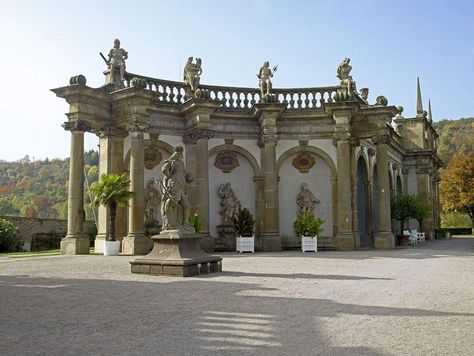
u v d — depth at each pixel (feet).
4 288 38.11
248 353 19.45
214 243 96.17
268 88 100.73
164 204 51.96
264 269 54.29
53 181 413.39
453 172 242.37
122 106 86.22
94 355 19.17
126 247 81.30
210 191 101.60
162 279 44.32
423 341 21.47
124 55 92.12
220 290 36.94
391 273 49.83
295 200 104.12
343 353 19.49
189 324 24.80
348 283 41.34
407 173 170.91
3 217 116.26
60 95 83.87
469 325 24.73
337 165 97.35
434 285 40.19
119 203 78.84
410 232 135.64
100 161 90.84
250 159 102.06
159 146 95.25
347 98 96.84
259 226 100.68
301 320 25.81
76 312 28.04
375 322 25.36
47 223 126.31
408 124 176.35
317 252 88.48
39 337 22.11
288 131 102.94
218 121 101.19
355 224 102.63
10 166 438.40
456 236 224.33
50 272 50.49
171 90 97.91
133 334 22.67
